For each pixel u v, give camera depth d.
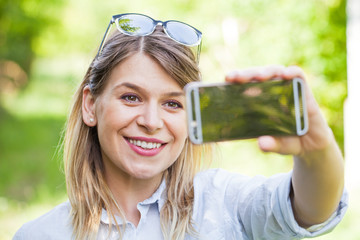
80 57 20.64
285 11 6.05
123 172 1.97
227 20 6.65
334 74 5.98
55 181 7.91
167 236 1.93
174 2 6.98
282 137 1.32
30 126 13.80
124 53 1.81
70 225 2.01
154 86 1.79
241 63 6.37
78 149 2.09
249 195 1.85
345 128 5.70
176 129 1.83
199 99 1.26
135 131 1.79
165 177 2.02
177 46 1.86
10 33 14.72
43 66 28.84
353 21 5.62
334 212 1.54
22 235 2.03
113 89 1.82
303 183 1.45
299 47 6.02
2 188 7.64
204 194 2.02
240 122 1.28
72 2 14.54
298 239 1.69
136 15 1.92
